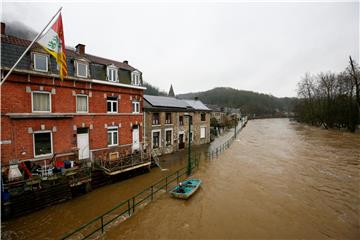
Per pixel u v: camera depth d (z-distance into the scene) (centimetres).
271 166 1947
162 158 2269
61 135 1377
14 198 973
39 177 1062
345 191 1344
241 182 1518
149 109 2198
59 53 955
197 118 3083
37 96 1271
